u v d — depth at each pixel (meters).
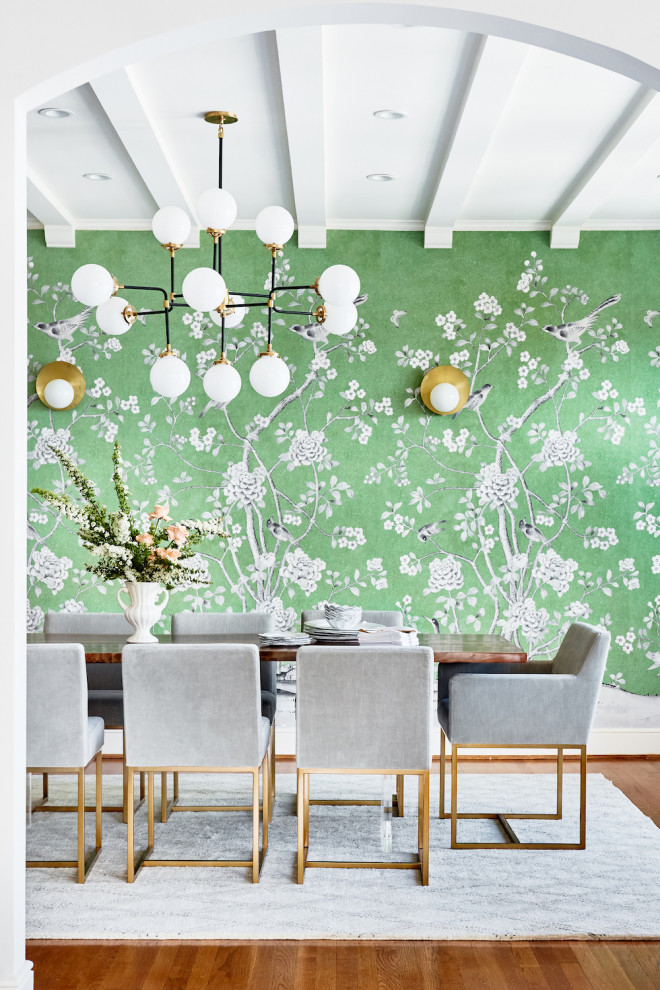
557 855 3.55
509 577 5.16
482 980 2.61
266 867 3.41
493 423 5.18
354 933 2.87
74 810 4.11
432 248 5.20
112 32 2.37
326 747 3.21
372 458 5.18
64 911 3.03
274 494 5.19
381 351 5.19
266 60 3.22
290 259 5.20
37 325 5.21
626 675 5.17
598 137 3.91
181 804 4.20
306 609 5.17
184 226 3.38
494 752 5.16
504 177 4.43
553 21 2.36
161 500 5.19
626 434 5.19
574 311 5.19
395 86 3.42
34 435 5.20
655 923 2.94
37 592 5.18
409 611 5.17
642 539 5.18
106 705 3.96
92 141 3.99
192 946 2.81
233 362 5.20
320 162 4.06
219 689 3.23
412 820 3.98
